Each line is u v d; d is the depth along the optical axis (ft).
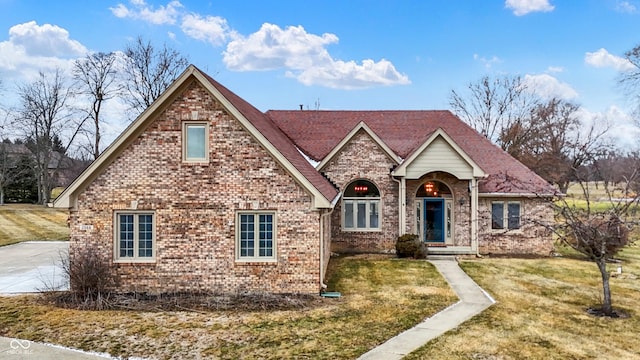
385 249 69.97
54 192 207.72
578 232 40.14
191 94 44.42
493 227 71.00
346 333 33.88
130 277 44.11
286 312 38.99
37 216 135.13
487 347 31.27
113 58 153.48
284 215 44.21
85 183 44.09
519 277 53.62
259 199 44.24
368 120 83.41
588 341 32.65
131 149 44.24
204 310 39.34
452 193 70.69
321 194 43.70
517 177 72.23
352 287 48.16
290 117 83.46
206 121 44.29
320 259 44.70
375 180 69.77
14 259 67.10
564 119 145.28
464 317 38.04
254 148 44.39
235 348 30.83
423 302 42.50
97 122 158.10
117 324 35.60
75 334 33.45
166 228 44.24
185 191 44.37
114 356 29.53
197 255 44.24
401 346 31.35
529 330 34.88
